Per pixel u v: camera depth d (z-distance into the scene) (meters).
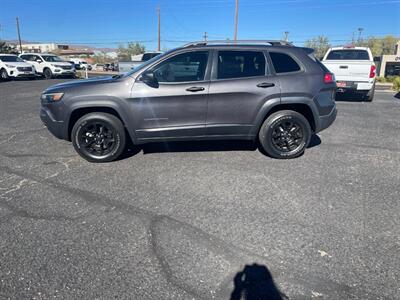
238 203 3.74
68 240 3.02
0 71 21.84
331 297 2.34
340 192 4.02
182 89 4.85
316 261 2.72
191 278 2.53
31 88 16.34
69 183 4.32
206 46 4.96
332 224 3.29
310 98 5.03
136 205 3.70
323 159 5.26
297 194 3.96
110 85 4.88
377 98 13.34
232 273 2.58
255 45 5.04
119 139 5.05
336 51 12.41
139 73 4.89
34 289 2.42
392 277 2.54
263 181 4.36
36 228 3.22
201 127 5.00
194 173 4.64
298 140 5.23
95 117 4.95
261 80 4.94
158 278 2.53
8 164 5.05
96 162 5.11
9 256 2.79
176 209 3.61
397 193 3.99
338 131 7.17
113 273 2.58
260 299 2.32
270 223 3.31
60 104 4.93
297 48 5.14
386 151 5.70
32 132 7.01
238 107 4.96
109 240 3.02
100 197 3.91
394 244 2.96
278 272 2.59
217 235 3.10
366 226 3.25
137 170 4.77
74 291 2.40
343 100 12.24
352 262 2.71
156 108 4.88
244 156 5.38
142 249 2.88
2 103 11.16
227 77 4.93
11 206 3.68
